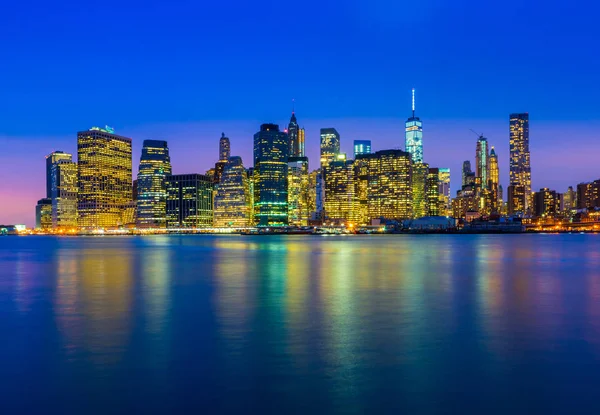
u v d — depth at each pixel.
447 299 45.81
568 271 77.81
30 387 21.36
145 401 19.89
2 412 18.91
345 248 186.12
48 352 26.70
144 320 35.41
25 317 36.81
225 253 147.62
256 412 18.88
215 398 20.17
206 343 28.50
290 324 33.75
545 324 33.66
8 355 26.12
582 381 21.89
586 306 41.59
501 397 20.17
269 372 23.17
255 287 55.69
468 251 155.62
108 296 48.41
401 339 29.31
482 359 25.12
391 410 19.03
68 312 38.97
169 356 25.83
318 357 25.48
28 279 66.31
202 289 53.91
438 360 24.95
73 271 79.94
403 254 136.12
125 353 26.41
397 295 48.59
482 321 34.75
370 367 23.84
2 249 193.00
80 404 19.64
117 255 137.75
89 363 24.67
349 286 56.62
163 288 55.03
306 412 18.88
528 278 66.25
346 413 18.80
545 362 24.59
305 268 85.00
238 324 33.81
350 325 33.41
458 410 19.00
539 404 19.50
